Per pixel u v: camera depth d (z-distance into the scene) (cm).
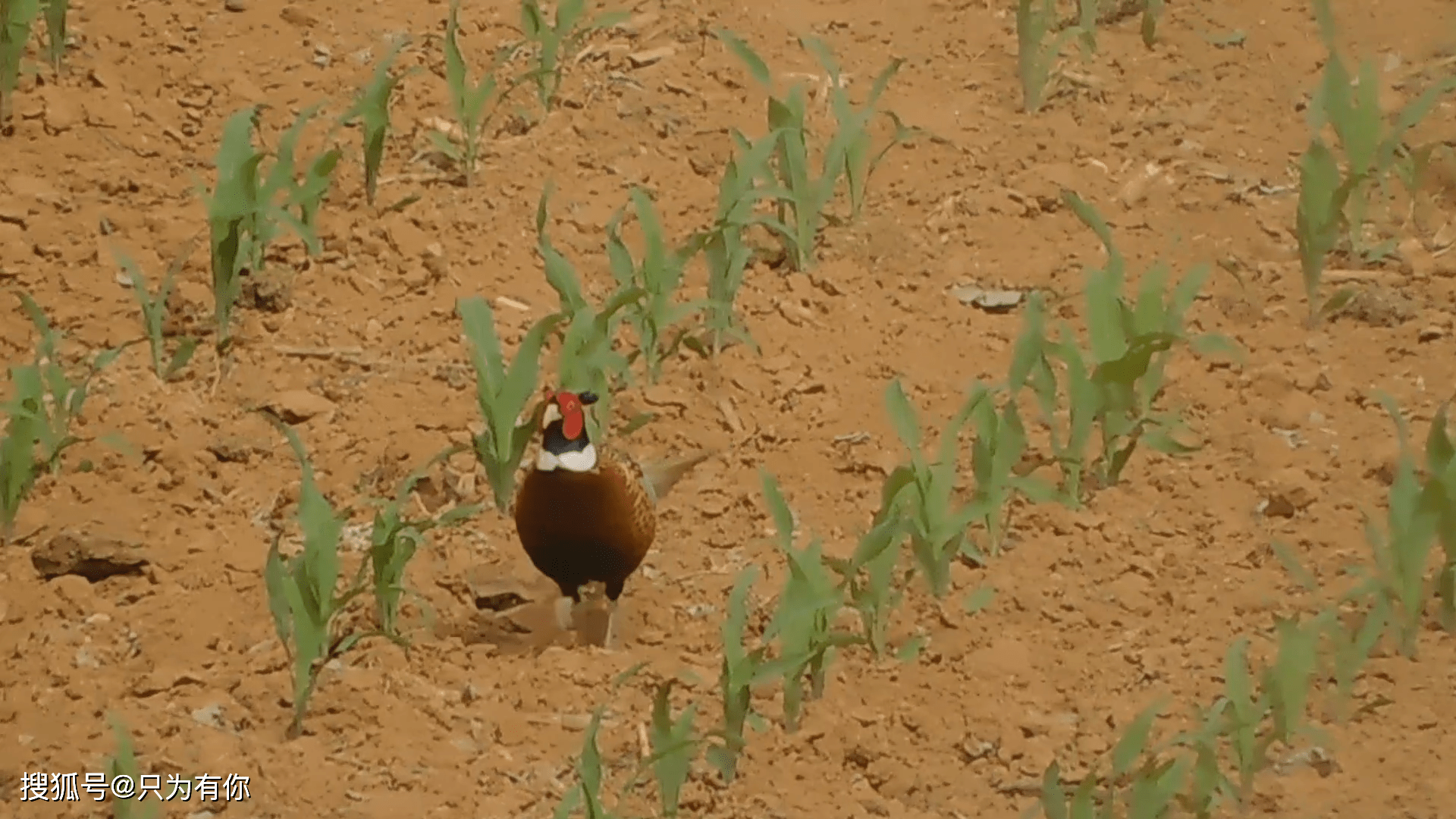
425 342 1400
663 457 1300
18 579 1193
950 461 1161
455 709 1094
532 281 1455
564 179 1559
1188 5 1789
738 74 1677
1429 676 1113
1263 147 1606
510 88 1576
